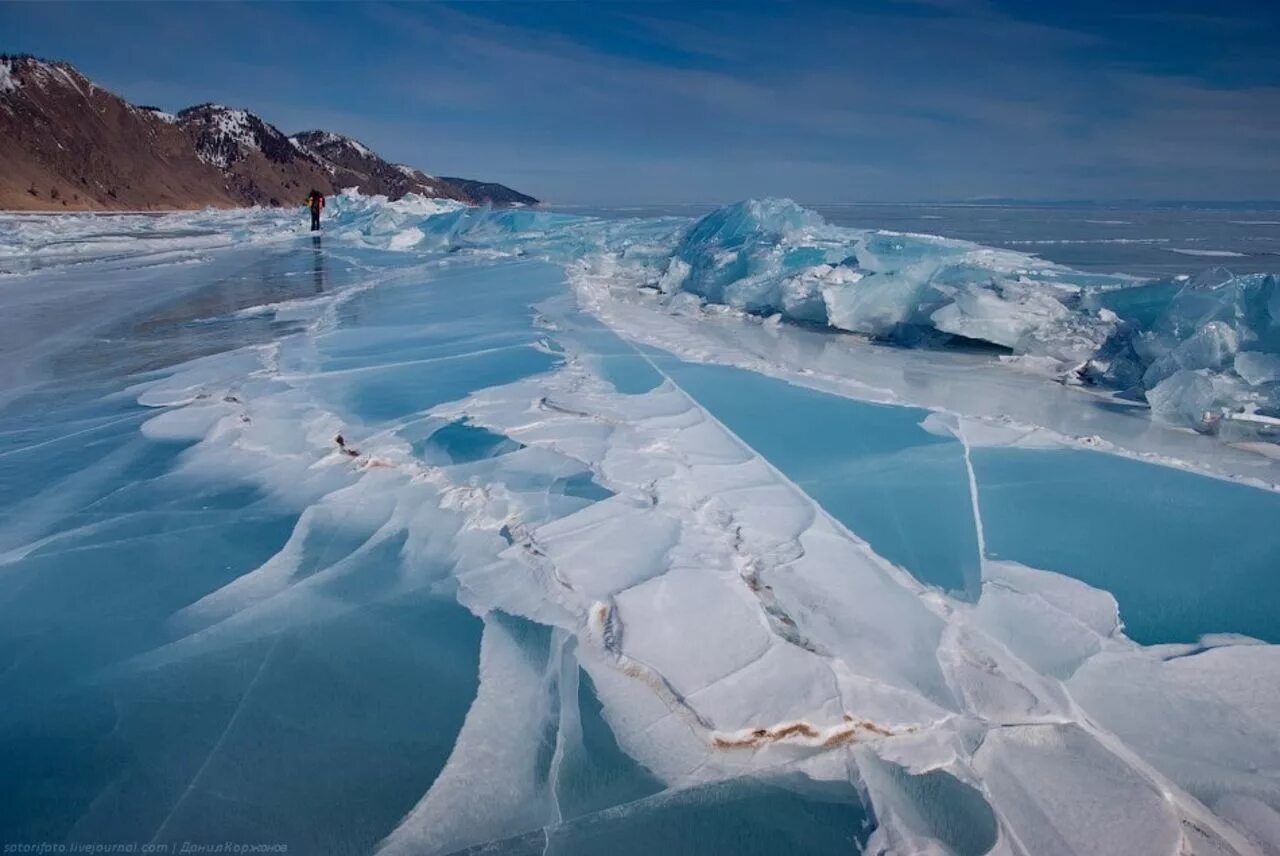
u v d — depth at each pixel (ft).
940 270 24.71
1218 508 11.40
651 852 5.58
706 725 6.59
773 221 35.24
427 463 12.06
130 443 13.00
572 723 6.72
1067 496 11.75
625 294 34.76
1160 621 8.54
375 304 27.89
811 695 6.85
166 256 45.96
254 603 8.54
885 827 5.69
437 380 16.80
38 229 61.21
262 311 25.99
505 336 21.63
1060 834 5.61
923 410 15.67
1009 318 21.33
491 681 7.28
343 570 9.14
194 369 17.81
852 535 10.07
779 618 8.07
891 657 7.45
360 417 14.16
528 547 9.46
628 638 7.64
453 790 6.10
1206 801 5.99
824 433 14.12
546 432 13.39
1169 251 56.24
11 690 7.26
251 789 6.12
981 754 6.33
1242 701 7.14
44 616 8.36
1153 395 16.22
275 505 10.75
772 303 28.84
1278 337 16.33
